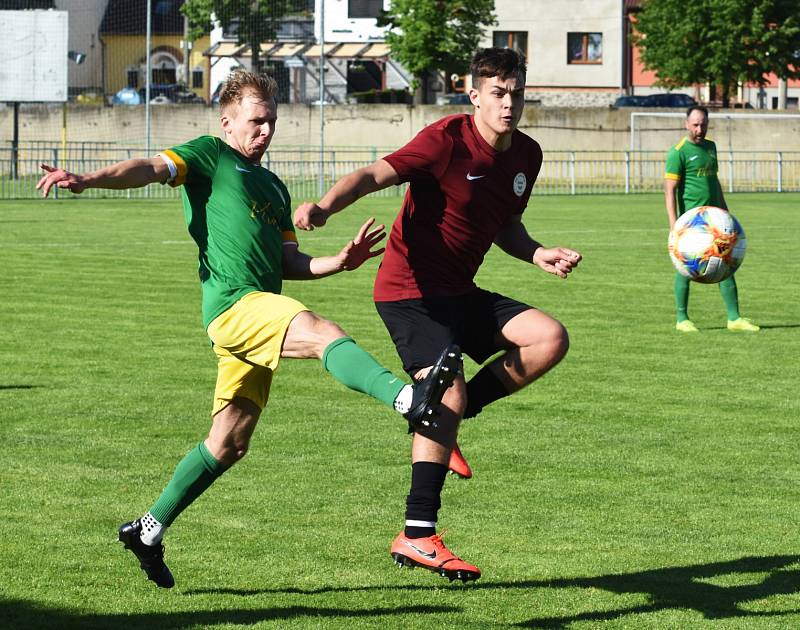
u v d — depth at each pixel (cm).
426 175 768
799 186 6512
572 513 924
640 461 1084
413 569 795
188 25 8519
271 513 915
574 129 6569
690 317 2000
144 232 3453
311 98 8494
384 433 1183
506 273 2614
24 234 3344
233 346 711
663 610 724
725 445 1146
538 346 778
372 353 1617
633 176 6525
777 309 2108
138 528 734
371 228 724
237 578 773
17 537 848
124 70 9500
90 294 2173
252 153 753
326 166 6412
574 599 742
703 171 1839
